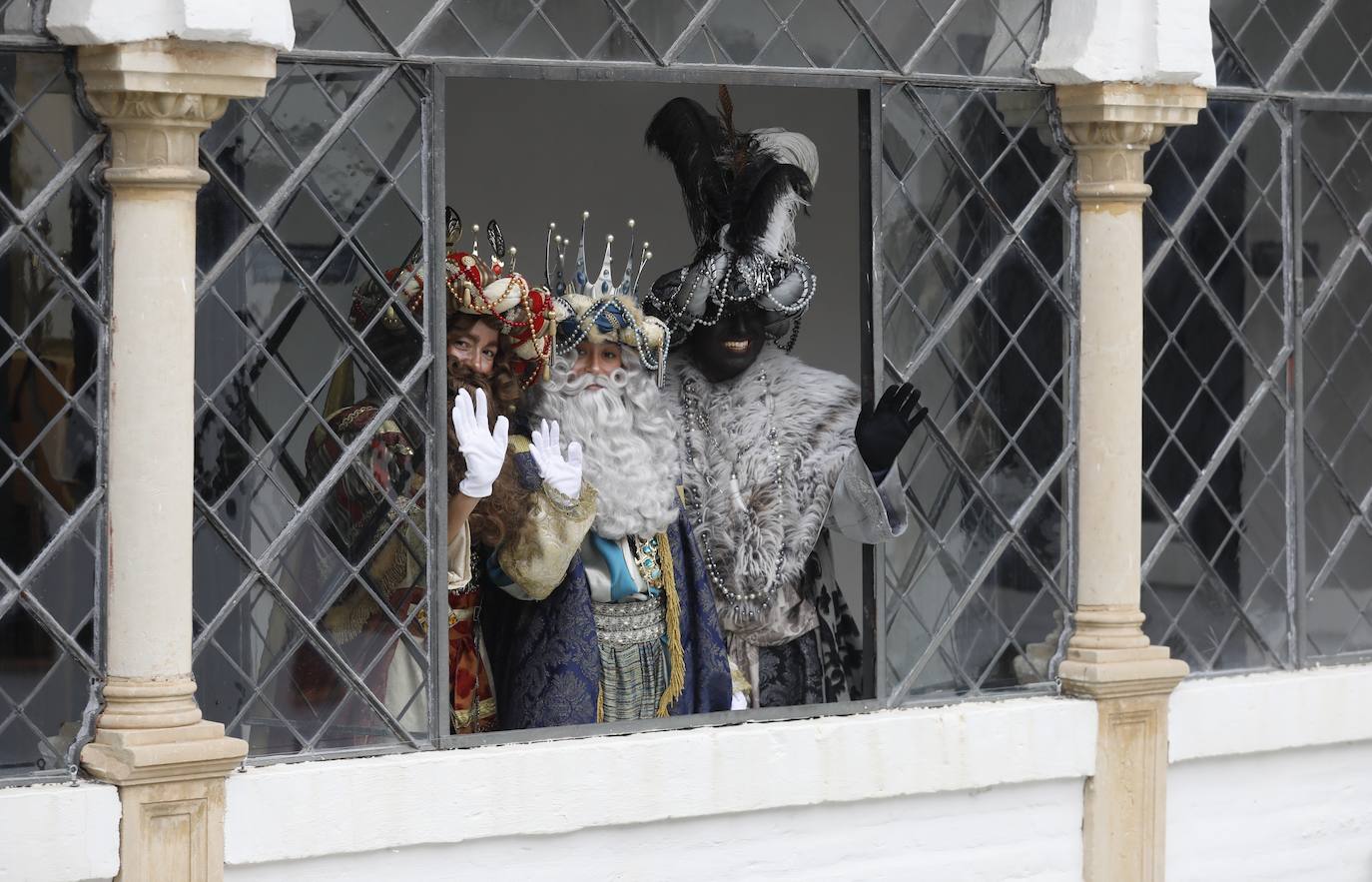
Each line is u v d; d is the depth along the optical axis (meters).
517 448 16.12
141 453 13.45
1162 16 17.12
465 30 15.02
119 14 12.96
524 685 16.33
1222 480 18.92
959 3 17.19
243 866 14.16
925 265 17.22
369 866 14.70
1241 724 18.62
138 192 13.39
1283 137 19.09
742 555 17.45
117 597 13.55
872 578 17.17
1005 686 17.84
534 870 15.41
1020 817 17.66
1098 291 17.69
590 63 15.53
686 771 15.91
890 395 16.86
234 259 14.12
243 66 13.46
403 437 14.91
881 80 16.80
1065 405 17.95
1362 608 19.97
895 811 17.08
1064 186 17.80
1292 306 19.17
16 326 13.35
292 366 14.40
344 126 14.51
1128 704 17.81
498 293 15.59
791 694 18.02
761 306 17.41
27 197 13.34
